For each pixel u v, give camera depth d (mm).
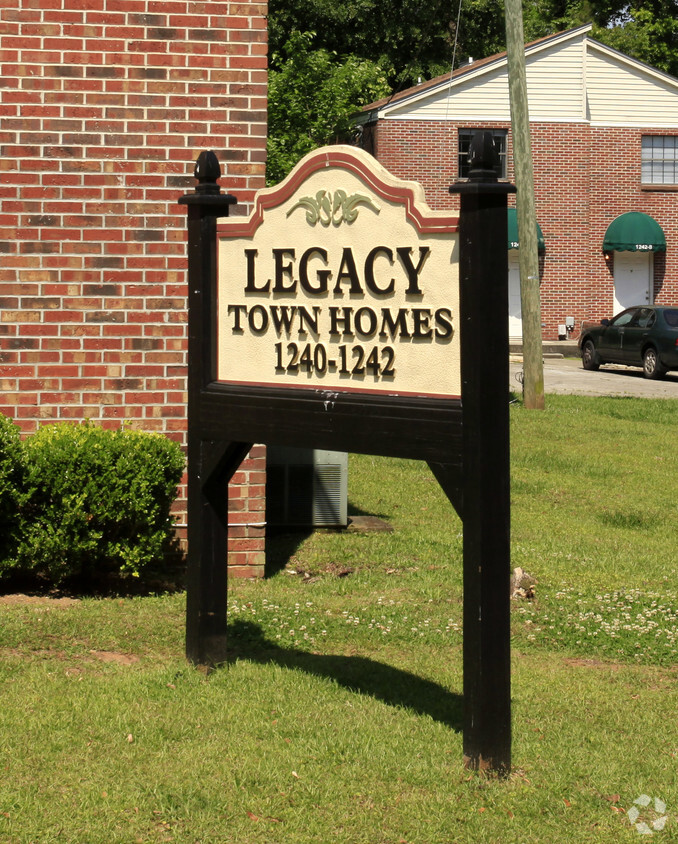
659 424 16875
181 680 5445
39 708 5039
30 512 7051
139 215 7527
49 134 7410
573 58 31656
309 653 6105
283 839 3881
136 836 3885
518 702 5387
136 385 7586
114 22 7438
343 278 4949
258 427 5285
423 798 4207
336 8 33312
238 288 5473
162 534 7234
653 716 5258
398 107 30266
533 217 18062
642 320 25766
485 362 4305
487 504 4324
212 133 7598
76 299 7488
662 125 32406
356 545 8992
